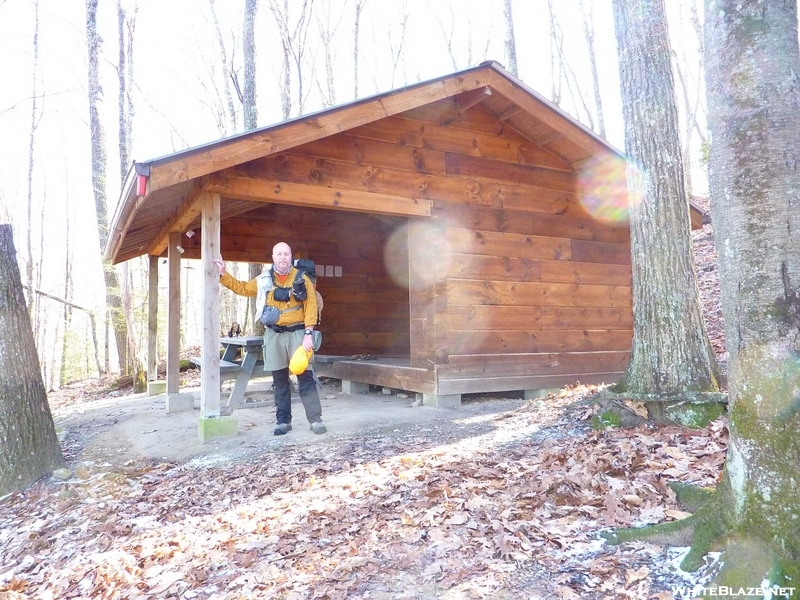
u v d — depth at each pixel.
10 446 5.39
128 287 13.42
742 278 2.36
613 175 7.84
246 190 5.85
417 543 3.04
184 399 8.16
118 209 6.46
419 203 6.80
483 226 7.20
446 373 6.79
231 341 7.97
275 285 5.73
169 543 3.48
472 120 7.21
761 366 2.31
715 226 2.53
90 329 29.25
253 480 4.41
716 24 2.47
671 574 2.48
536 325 7.42
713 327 9.69
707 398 4.53
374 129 6.59
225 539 3.43
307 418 5.76
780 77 2.30
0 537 4.25
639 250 5.11
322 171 6.25
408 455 4.64
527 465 4.05
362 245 11.32
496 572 2.66
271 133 5.55
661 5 5.32
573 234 7.80
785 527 2.21
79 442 6.90
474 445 4.81
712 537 2.48
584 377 7.64
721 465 3.49
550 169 7.70
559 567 2.65
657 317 4.91
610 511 3.11
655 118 5.14
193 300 29.03
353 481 4.13
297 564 2.98
